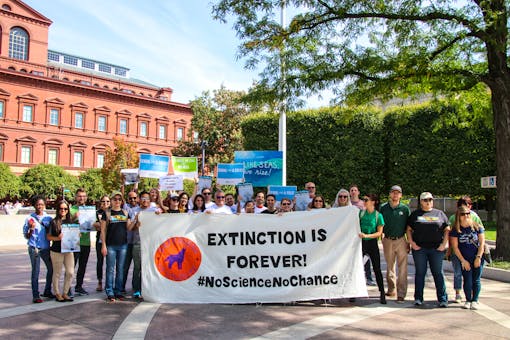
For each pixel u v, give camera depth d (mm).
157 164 11844
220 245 7691
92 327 6066
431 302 7633
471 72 11750
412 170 21281
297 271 7555
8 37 66125
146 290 7562
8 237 18328
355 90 12891
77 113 63812
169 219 7777
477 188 20062
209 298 7492
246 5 11992
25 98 59094
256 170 13906
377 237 7578
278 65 12789
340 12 11602
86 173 57375
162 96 88250
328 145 22391
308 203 10492
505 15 10680
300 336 5668
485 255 7316
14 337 5617
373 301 7707
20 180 51219
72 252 7602
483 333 5816
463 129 20172
